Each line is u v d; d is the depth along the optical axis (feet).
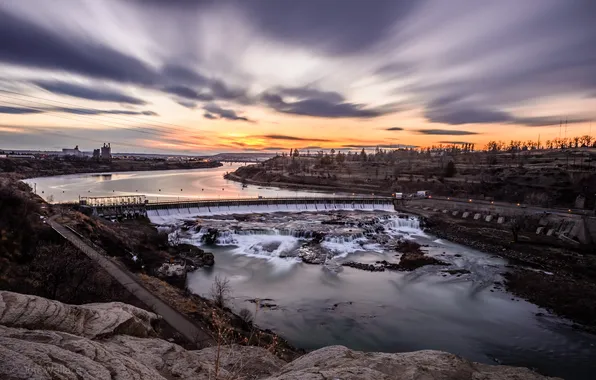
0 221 137.39
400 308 163.32
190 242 265.54
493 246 273.95
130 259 171.83
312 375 32.30
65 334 36.11
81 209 278.26
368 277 202.69
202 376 41.57
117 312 52.26
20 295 43.24
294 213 391.24
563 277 206.59
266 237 282.15
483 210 377.09
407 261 229.86
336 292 180.14
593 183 439.22
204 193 615.57
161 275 174.60
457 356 40.01
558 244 273.33
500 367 38.14
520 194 468.75
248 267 214.90
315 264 223.10
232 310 151.84
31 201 211.82
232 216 351.46
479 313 159.33
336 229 298.97
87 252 150.71
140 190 621.72
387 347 130.52
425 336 139.03
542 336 139.13
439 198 437.58
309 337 135.03
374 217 367.25
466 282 196.13
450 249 273.13
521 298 176.45
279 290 180.55
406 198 465.06
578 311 158.51
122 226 260.01
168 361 44.39
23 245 133.18
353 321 149.69
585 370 116.37
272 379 32.68
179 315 104.99
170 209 337.93
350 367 34.45
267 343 106.52
